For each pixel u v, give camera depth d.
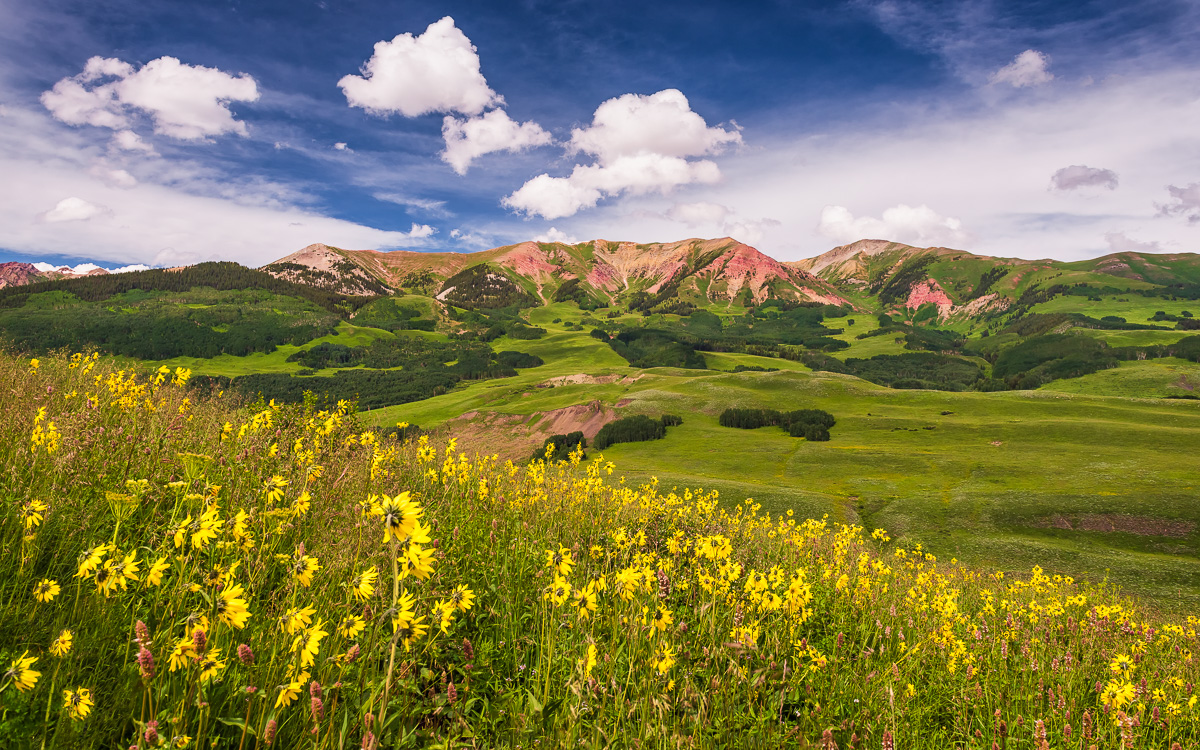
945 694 5.29
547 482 9.52
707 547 5.18
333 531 4.83
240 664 3.30
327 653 3.48
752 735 3.87
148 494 4.38
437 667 4.09
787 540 9.68
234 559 3.98
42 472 4.39
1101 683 5.66
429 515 6.02
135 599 3.55
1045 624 8.24
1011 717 5.07
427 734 3.39
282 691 2.73
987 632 7.61
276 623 3.36
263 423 7.34
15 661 2.74
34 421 5.23
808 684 4.54
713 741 3.77
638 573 4.47
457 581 4.91
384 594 3.81
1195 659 7.38
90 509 4.15
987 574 14.76
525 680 4.20
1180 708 5.21
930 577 9.70
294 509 4.37
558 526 7.93
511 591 5.40
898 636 6.09
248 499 4.91
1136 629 8.55
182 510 4.44
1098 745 4.63
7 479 4.09
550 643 4.28
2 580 3.52
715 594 5.20
